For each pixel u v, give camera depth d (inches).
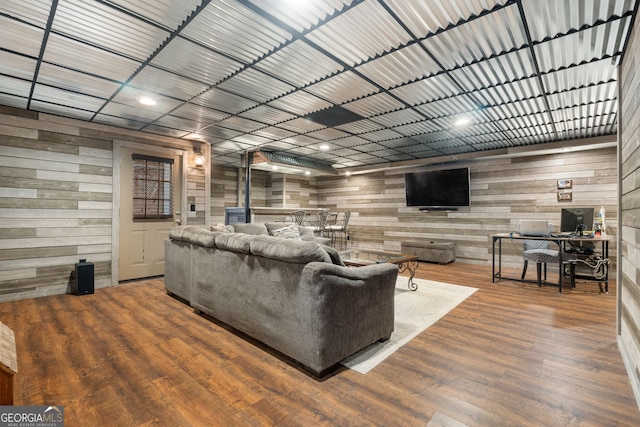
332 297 77.7
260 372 80.4
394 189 296.4
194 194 206.5
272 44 90.0
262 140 205.2
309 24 80.7
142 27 81.9
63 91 123.8
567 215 175.5
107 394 70.5
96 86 119.1
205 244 115.6
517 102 133.2
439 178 259.6
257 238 94.9
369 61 99.7
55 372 79.8
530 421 61.6
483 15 77.0
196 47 91.5
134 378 77.2
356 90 122.0
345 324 81.9
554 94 123.7
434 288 167.0
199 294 121.8
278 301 86.7
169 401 68.1
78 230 159.9
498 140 199.0
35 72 107.4
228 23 80.0
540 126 167.3
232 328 109.7
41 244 149.3
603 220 170.1
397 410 65.1
